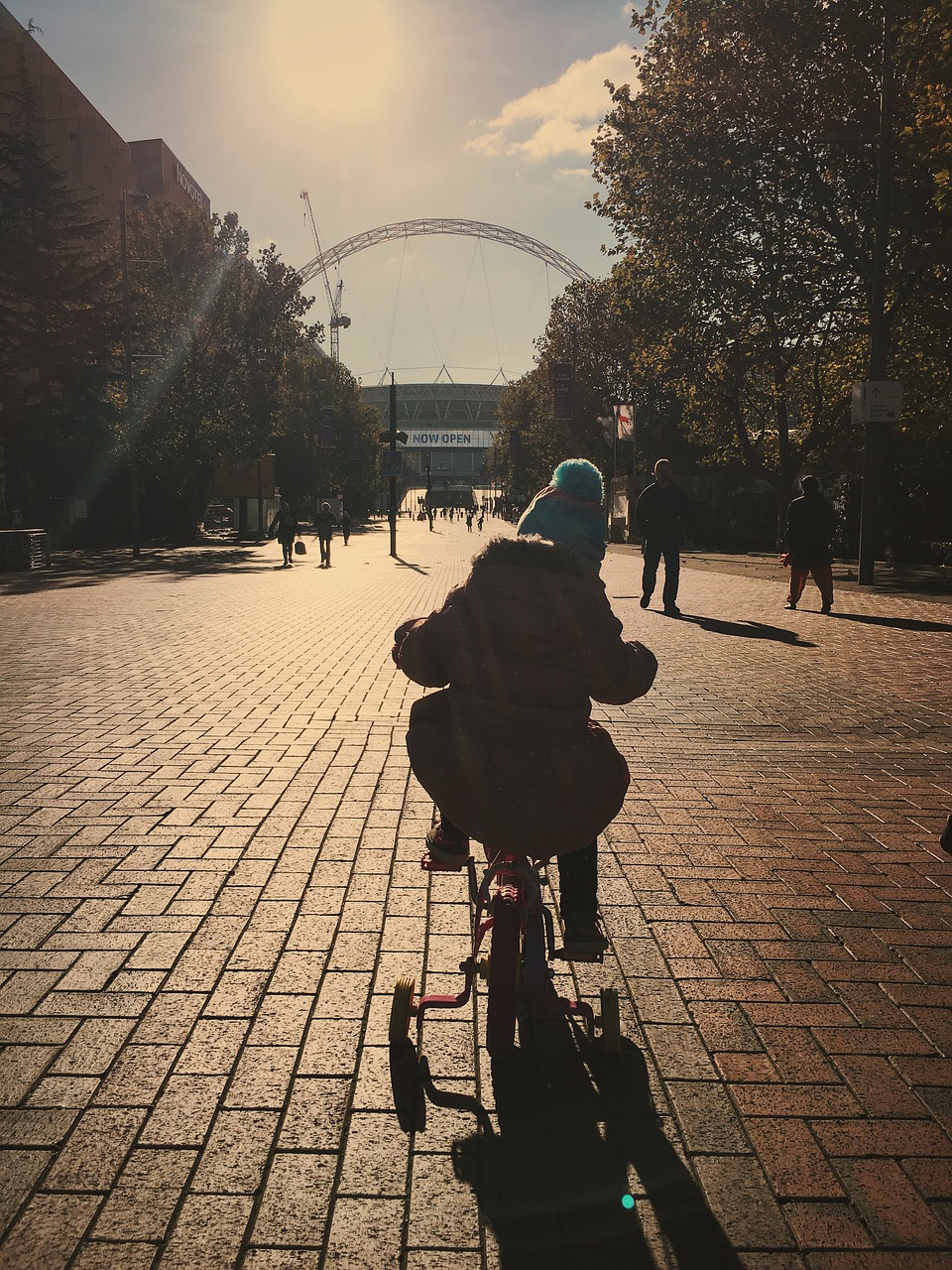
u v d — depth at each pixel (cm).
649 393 5897
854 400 1947
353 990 341
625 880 446
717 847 491
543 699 283
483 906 302
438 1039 314
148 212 5594
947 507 2825
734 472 4969
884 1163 254
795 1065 300
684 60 2683
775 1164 253
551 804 282
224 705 824
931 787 604
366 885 433
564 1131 266
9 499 4222
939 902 425
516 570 286
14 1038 308
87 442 4369
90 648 1179
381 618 1523
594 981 352
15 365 4175
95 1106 273
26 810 537
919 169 2331
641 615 1506
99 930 386
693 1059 303
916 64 1839
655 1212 235
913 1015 330
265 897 419
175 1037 310
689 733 743
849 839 504
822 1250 223
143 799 557
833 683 954
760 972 360
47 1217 230
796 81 2577
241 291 5547
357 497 10738
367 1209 234
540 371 6988
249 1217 231
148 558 3653
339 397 9388
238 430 5544
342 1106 275
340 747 680
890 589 1927
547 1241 225
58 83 7075
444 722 292
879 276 2014
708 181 2661
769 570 2680
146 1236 224
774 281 2791
